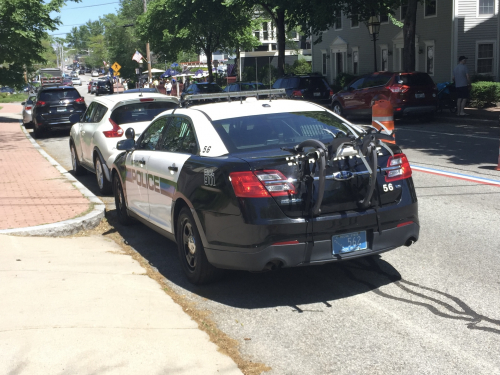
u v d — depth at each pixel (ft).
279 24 104.37
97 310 14.89
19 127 90.84
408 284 17.13
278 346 13.42
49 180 36.29
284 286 17.43
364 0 86.28
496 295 16.02
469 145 45.55
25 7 92.63
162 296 16.30
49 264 19.15
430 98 64.08
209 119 18.12
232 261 15.46
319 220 15.03
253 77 154.71
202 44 147.13
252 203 14.84
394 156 16.47
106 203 31.27
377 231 15.81
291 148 16.08
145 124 32.45
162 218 19.69
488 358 12.47
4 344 12.75
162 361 12.19
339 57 134.41
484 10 93.30
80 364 11.98
